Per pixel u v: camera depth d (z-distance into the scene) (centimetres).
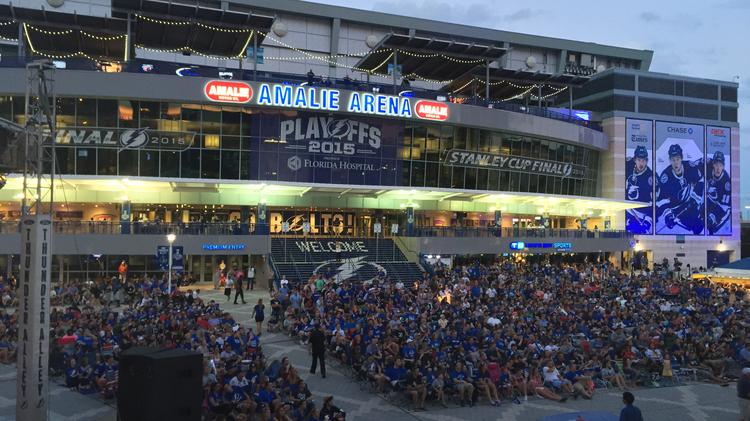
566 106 7906
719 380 2331
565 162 6600
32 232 1467
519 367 2127
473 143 5781
